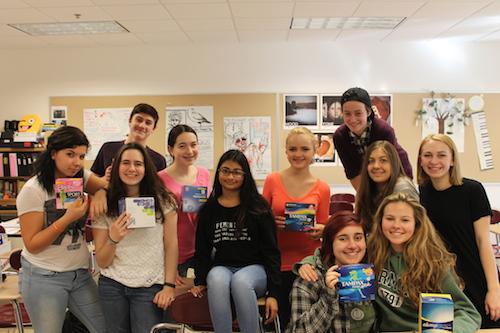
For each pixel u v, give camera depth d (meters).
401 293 1.62
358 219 1.75
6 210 5.14
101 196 1.88
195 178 2.51
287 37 5.07
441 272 1.61
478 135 5.32
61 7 3.90
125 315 1.86
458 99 5.32
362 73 5.34
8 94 5.46
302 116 5.34
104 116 5.41
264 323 1.90
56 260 1.84
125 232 1.77
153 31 4.73
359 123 2.41
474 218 1.87
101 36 4.91
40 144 5.18
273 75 5.35
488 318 1.82
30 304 1.84
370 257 1.72
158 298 1.84
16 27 4.52
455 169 1.90
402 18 4.34
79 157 1.84
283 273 2.15
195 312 1.82
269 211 1.97
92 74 5.41
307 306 1.66
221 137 5.37
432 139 1.92
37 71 5.44
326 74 5.34
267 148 5.36
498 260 3.48
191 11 4.05
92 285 2.00
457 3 3.89
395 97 5.32
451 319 1.34
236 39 5.13
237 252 1.92
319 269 1.72
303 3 3.85
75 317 2.11
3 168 5.18
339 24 4.57
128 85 5.40
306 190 2.25
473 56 5.33
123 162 1.85
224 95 5.36
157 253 1.88
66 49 5.40
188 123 5.38
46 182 1.82
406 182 1.97
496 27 4.68
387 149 2.00
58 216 1.82
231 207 1.97
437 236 1.71
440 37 5.12
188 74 5.37
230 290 1.76
